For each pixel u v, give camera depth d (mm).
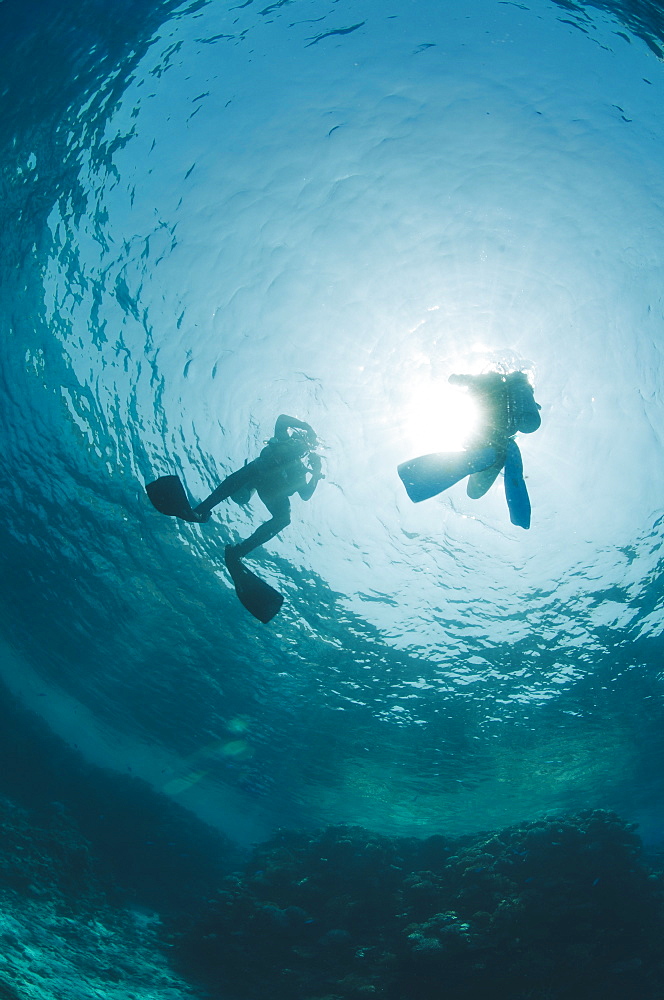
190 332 13156
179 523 15680
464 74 11070
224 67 11039
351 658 17297
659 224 11602
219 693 20625
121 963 10398
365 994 9602
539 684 17250
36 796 17609
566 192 11812
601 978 9133
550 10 10047
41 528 18391
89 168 11898
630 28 9648
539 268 12523
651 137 10938
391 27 10672
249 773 25688
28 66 10734
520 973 9281
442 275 12789
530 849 11422
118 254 12648
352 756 21750
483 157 11750
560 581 14930
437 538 14656
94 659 22219
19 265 13172
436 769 21672
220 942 11367
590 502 13922
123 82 10992
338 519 14586
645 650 15930
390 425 13922
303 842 14141
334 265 12695
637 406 13062
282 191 12156
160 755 27188
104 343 13648
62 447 15742
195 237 12461
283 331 13141
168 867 17266
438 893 11625
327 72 11195
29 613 21844
